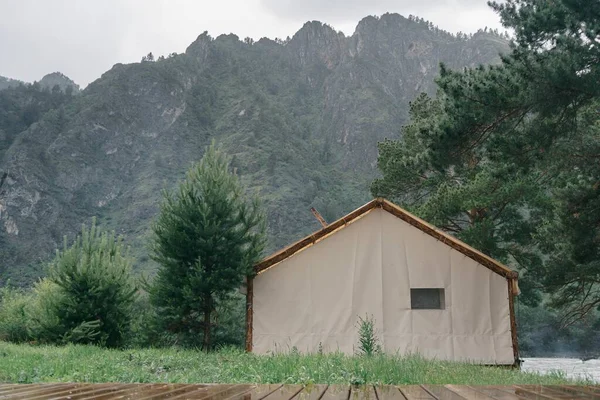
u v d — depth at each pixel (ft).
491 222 97.45
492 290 64.69
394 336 63.72
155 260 73.36
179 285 72.43
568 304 91.81
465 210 101.30
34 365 39.14
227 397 14.64
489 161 55.88
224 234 71.97
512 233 103.09
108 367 38.50
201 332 76.95
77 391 16.34
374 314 64.44
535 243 100.17
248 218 73.00
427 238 65.98
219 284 69.67
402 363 41.01
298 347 64.23
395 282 65.16
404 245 65.98
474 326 63.82
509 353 63.16
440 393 17.13
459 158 55.72
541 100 50.11
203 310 73.46
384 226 66.49
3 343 75.31
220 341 78.02
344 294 65.21
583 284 84.94
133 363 44.55
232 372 36.94
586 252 67.00
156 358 48.03
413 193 118.32
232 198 73.87
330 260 66.18
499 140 51.57
